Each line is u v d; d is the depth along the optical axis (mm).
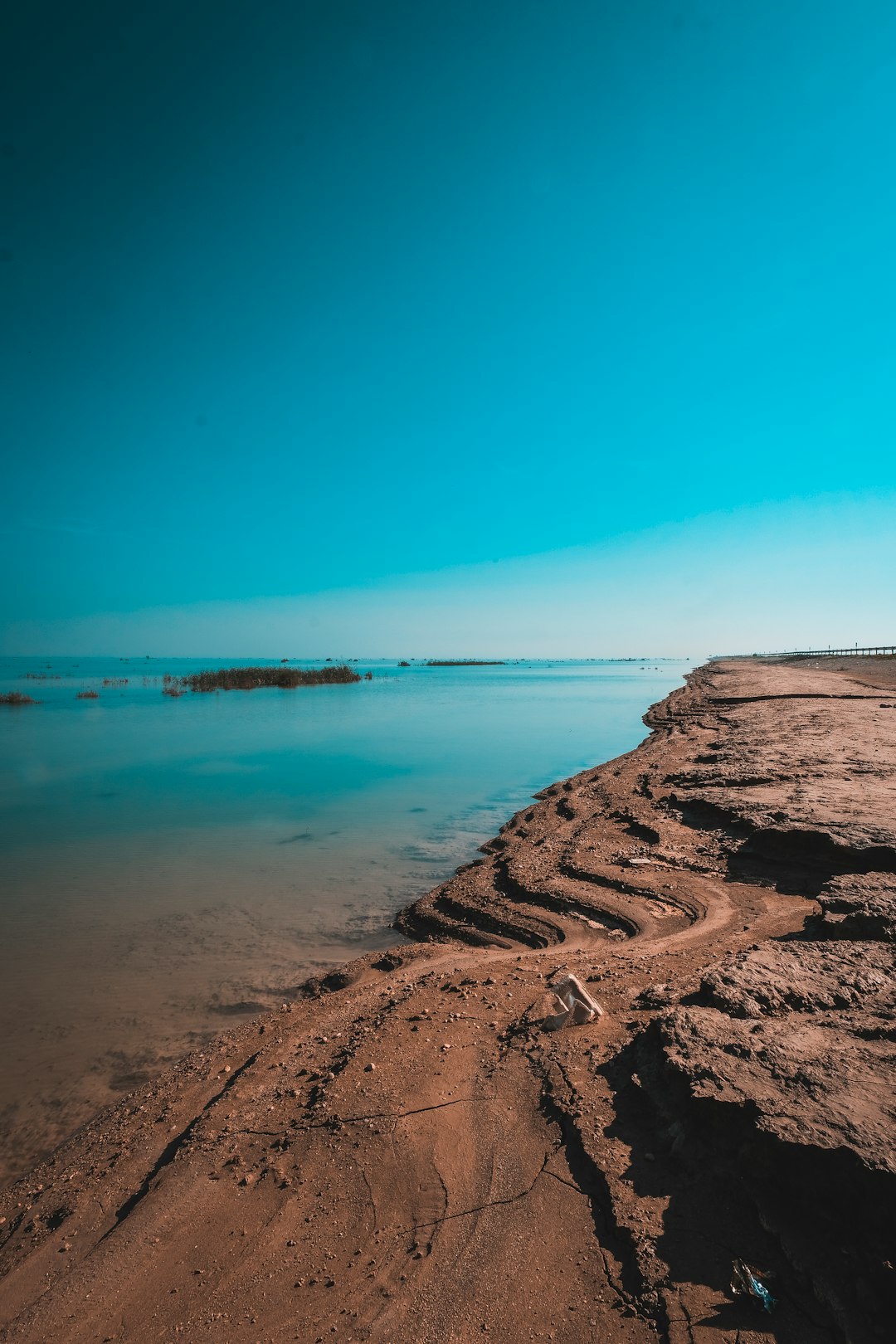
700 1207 3180
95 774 20969
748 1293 2721
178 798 17344
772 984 4699
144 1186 4215
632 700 54156
